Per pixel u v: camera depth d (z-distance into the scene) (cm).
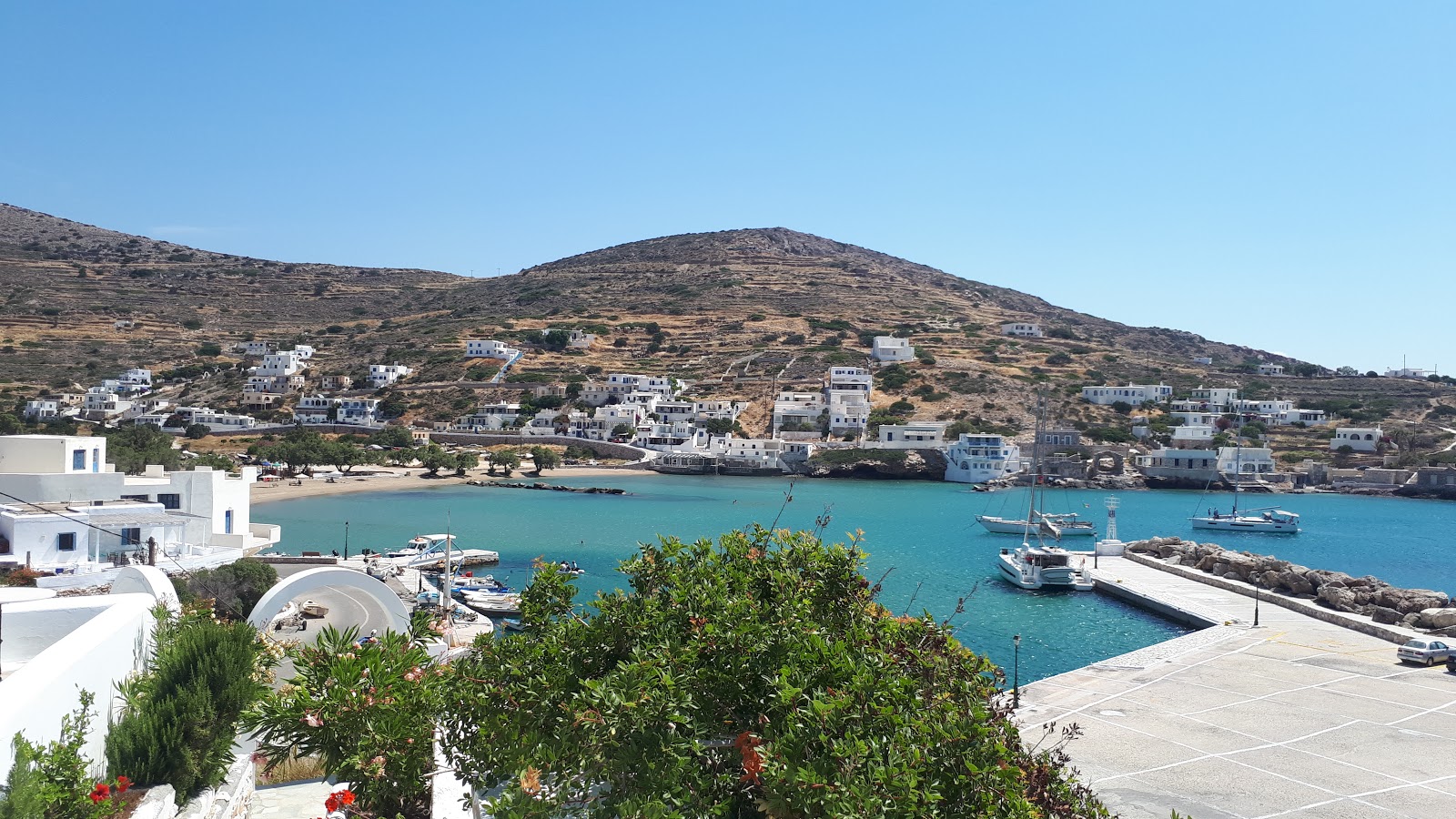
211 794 1466
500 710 1416
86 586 4525
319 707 1295
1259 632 6103
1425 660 5166
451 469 18425
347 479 17112
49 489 5603
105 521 5344
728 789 1392
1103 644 6331
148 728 1366
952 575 9112
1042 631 6738
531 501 15000
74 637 1357
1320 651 5547
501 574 8619
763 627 1490
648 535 11362
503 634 1594
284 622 2869
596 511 14038
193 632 1527
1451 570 10781
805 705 1396
